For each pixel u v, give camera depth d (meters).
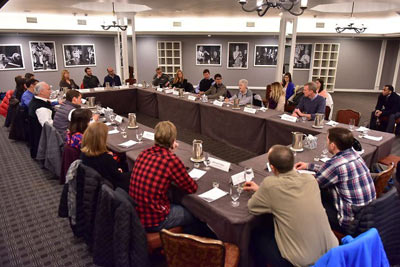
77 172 2.17
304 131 3.68
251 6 6.88
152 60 12.27
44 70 10.33
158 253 2.29
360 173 1.98
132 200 1.88
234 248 1.79
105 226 1.90
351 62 11.88
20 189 3.57
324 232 1.60
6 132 5.93
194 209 2.04
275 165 1.71
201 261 1.49
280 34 7.79
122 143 3.12
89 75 7.79
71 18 9.66
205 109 5.29
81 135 2.90
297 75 12.02
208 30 10.84
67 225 2.84
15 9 7.37
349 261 1.34
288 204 1.62
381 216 1.88
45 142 3.56
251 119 4.42
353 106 9.12
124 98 7.00
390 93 5.57
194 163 2.58
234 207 1.89
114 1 6.23
